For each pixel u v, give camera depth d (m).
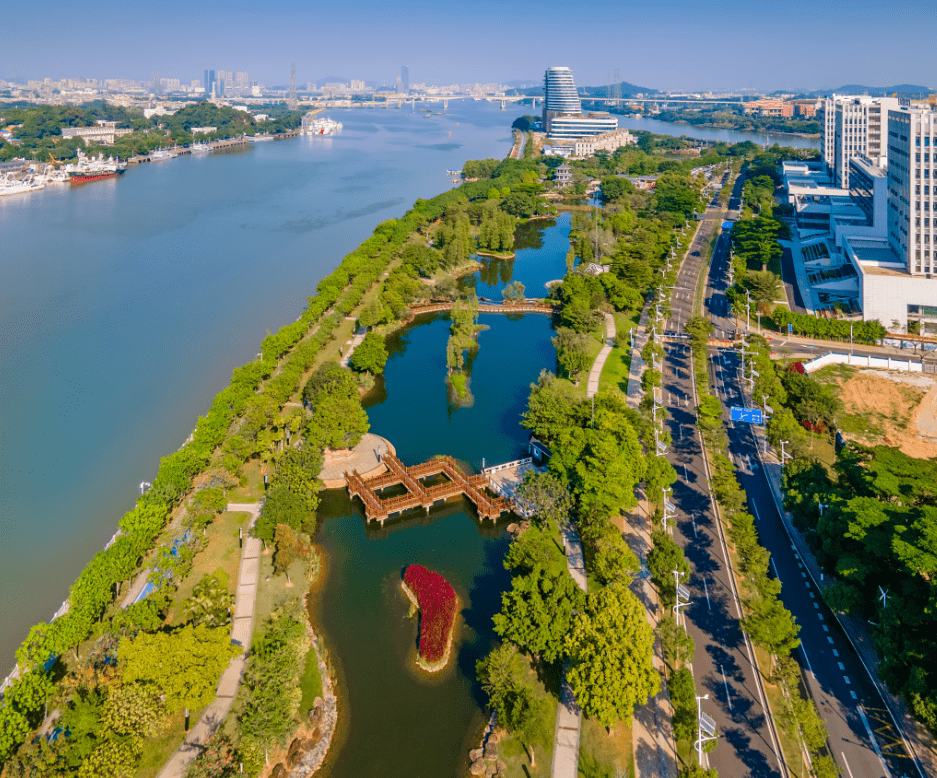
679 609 151.38
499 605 162.00
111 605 153.38
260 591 160.50
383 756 124.12
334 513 199.25
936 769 116.56
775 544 174.62
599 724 126.44
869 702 130.12
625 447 187.12
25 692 119.31
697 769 108.50
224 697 132.00
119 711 113.81
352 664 144.50
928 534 134.38
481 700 135.88
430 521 196.50
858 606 142.00
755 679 134.50
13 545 193.00
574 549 173.62
